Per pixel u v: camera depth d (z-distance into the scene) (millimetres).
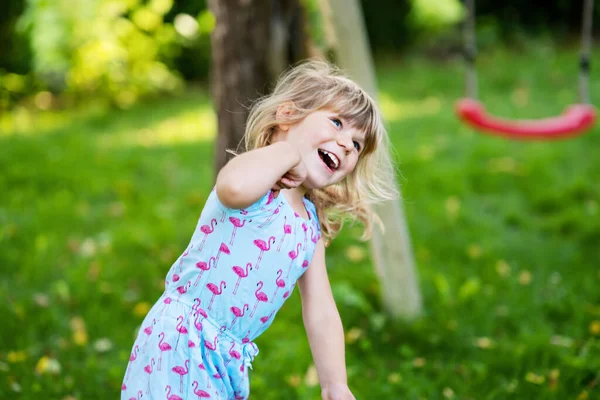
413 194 4715
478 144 5703
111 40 7848
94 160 5539
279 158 1495
